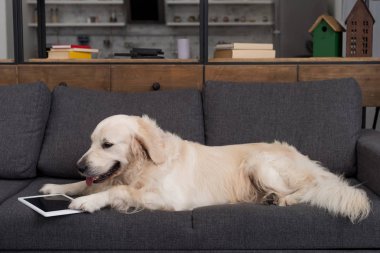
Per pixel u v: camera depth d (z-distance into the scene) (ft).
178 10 23.62
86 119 8.09
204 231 5.82
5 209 6.03
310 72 9.30
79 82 9.43
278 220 5.82
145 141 6.54
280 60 9.32
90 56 10.52
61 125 8.13
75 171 7.91
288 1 20.70
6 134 7.86
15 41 9.38
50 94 8.59
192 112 8.29
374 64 9.22
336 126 7.82
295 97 8.18
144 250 5.91
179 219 5.90
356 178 7.80
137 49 10.79
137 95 8.46
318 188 6.27
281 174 6.87
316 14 20.54
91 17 23.39
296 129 7.94
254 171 6.97
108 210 6.05
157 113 8.18
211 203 6.82
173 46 23.86
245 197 7.11
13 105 8.05
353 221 5.79
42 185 7.50
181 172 6.75
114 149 6.44
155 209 6.30
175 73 9.40
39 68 9.40
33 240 5.87
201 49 9.38
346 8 15.90
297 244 5.86
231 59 9.37
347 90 8.06
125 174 6.70
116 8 23.65
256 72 9.34
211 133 8.18
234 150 7.37
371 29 9.81
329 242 5.85
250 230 5.83
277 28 21.93
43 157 7.99
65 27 23.47
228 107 8.23
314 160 7.74
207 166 7.00
